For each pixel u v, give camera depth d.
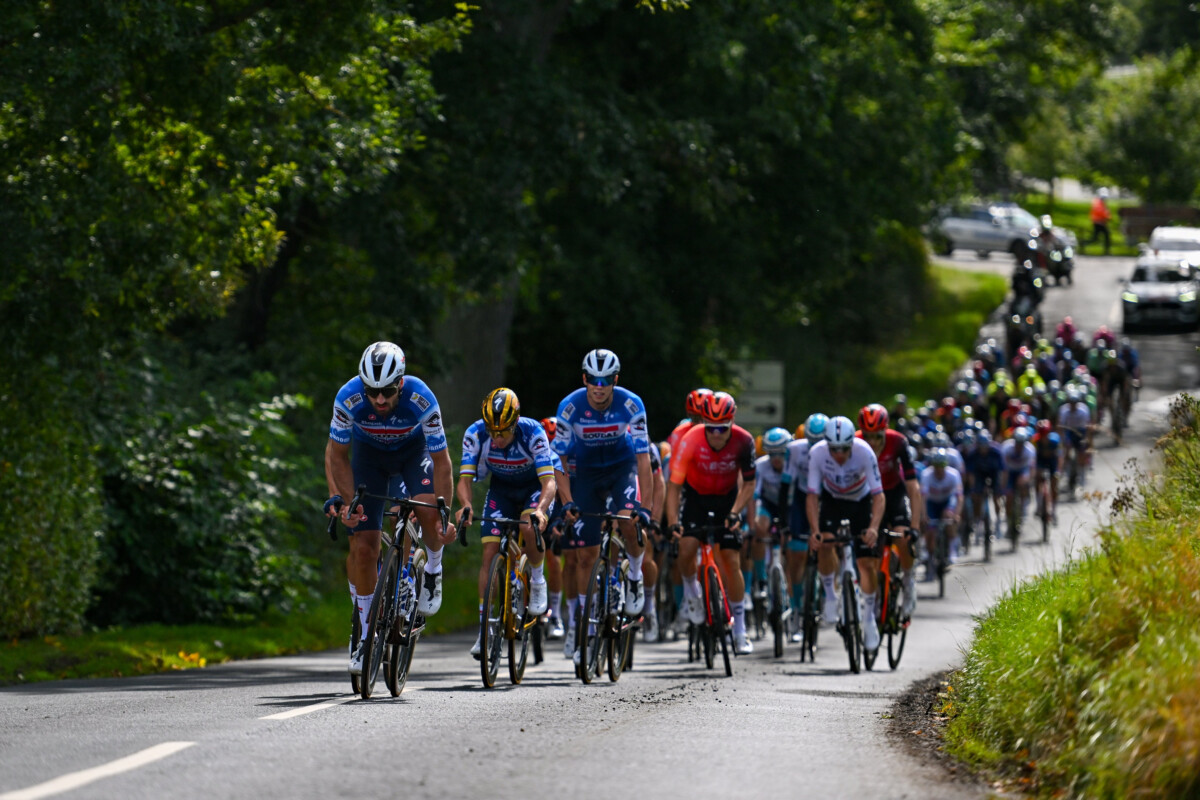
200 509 52.94
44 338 42.44
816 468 37.94
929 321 161.12
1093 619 20.22
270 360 76.75
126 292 44.31
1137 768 16.34
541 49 78.38
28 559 43.66
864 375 143.88
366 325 76.88
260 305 76.50
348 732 21.03
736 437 36.03
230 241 46.62
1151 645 18.36
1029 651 21.31
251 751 19.12
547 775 17.58
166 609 53.72
